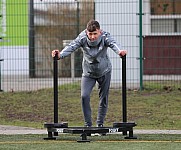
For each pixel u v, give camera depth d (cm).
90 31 1499
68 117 2072
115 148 1338
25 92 2627
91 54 1521
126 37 2744
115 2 2747
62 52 1505
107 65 1557
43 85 2953
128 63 2719
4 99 2452
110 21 2755
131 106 2250
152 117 2041
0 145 1407
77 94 2530
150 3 3575
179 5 3594
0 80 2742
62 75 3272
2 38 3020
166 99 2386
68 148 1343
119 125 1488
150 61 3306
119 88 2662
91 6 3203
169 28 3584
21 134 1655
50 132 1520
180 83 2750
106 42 1523
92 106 2264
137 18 2752
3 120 2041
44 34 3466
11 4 3155
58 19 3459
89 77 1562
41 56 3369
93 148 1340
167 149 1327
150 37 3369
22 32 3359
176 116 2058
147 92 2564
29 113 2169
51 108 2258
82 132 1448
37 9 3484
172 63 3297
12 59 2858
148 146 1373
